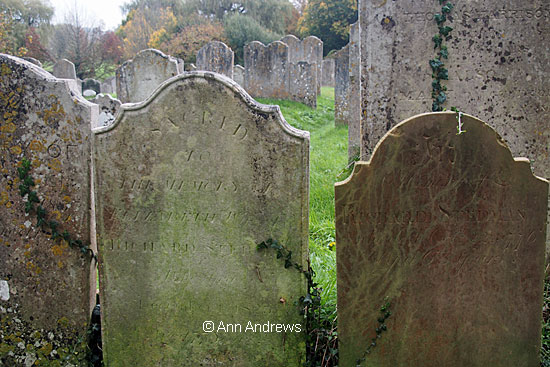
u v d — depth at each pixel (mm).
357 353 3990
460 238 3842
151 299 4098
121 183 3963
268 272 4008
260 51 18312
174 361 4164
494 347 3965
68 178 4043
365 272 3891
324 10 38594
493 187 3773
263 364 4129
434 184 3777
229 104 3830
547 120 5293
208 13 42469
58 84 3936
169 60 10305
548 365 4129
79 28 33750
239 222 3961
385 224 3830
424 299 3916
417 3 5293
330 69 28422
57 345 4277
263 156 3867
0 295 4238
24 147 4023
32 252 4160
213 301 4074
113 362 4195
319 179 8625
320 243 6180
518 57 5258
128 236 4023
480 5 5242
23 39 32688
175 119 3881
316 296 4098
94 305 4367
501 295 3898
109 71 35062
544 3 5164
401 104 5441
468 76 5344
